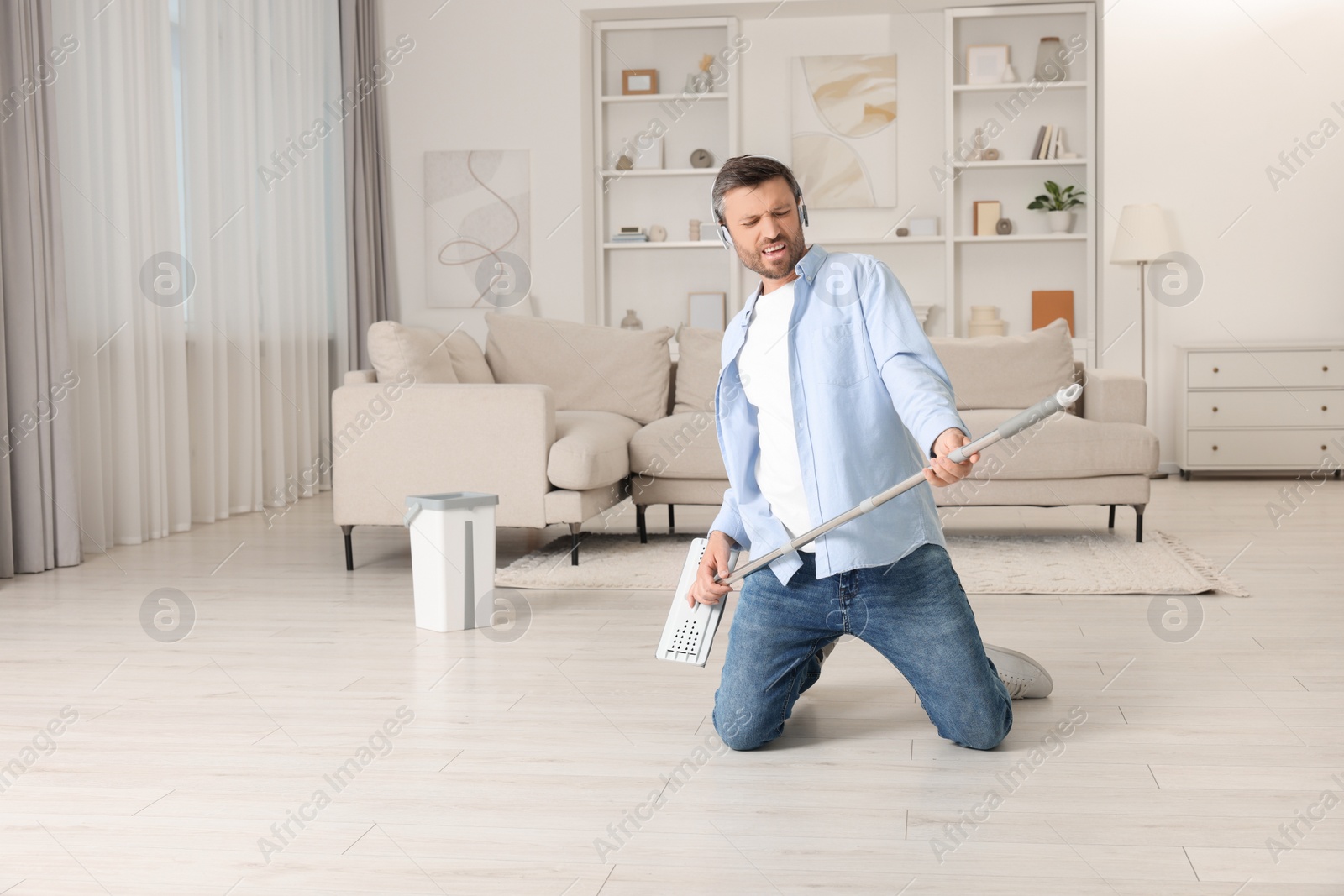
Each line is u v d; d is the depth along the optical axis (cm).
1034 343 474
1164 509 512
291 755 208
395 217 688
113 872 160
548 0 672
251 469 543
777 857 162
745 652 202
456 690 249
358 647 288
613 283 724
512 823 176
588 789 189
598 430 409
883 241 684
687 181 715
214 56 518
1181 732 212
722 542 209
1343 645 274
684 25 691
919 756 202
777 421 200
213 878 158
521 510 387
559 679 257
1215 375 603
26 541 393
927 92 692
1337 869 155
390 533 482
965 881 153
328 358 622
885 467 193
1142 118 629
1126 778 190
